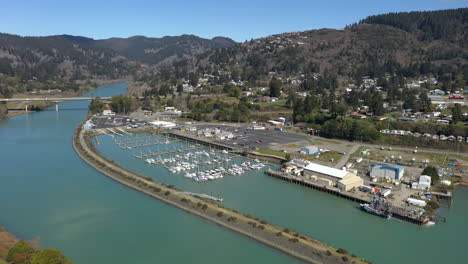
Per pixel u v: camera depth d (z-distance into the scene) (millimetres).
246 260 94250
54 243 102688
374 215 123500
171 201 131375
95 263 92938
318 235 108625
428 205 126812
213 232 109625
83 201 133000
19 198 135375
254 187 151500
